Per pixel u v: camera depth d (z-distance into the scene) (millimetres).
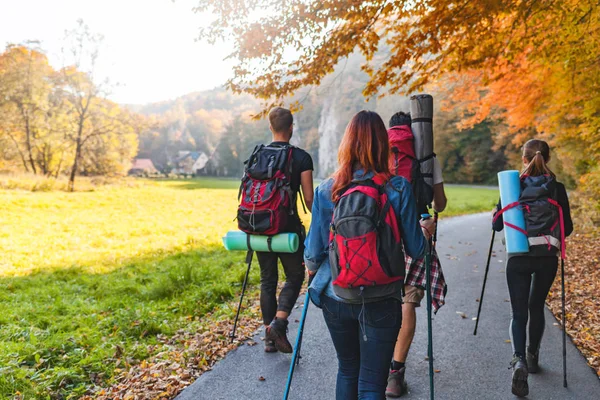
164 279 7148
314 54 6375
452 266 8531
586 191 13383
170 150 166125
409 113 3582
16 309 6035
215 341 4742
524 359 3475
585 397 3514
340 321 2451
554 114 12617
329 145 98250
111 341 4703
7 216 18172
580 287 6461
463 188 55438
